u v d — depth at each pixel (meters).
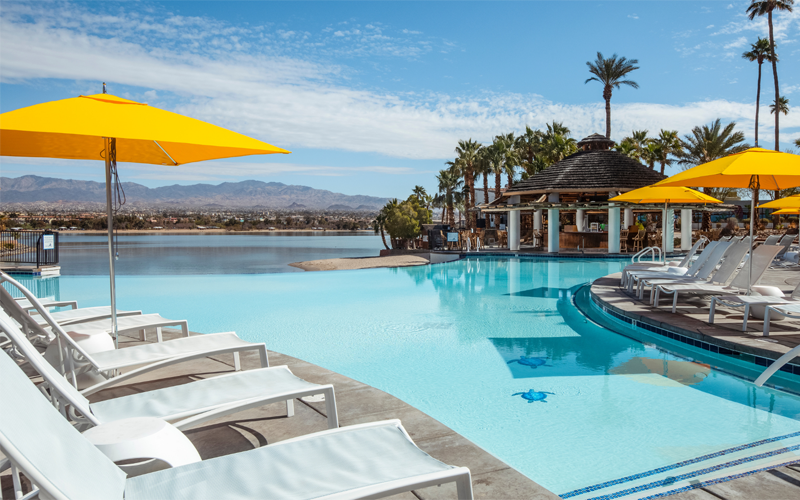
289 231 183.75
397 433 2.03
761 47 39.84
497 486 2.39
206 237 121.06
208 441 2.98
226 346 3.64
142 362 3.25
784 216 38.41
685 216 23.38
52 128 2.86
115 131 2.96
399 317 8.54
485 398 4.60
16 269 15.68
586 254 20.94
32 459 1.22
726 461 3.19
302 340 6.93
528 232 31.38
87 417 2.18
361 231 188.38
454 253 23.47
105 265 29.86
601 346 6.47
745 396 4.53
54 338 3.52
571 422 3.98
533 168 40.44
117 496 1.49
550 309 9.25
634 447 3.48
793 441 3.51
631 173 24.05
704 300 8.66
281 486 1.59
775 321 6.65
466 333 7.28
